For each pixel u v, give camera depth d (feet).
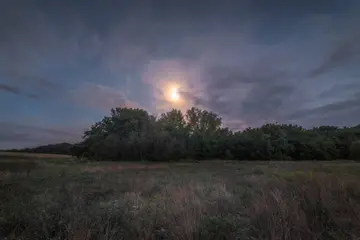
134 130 175.01
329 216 15.78
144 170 76.43
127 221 15.90
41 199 22.65
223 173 62.28
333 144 193.06
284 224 13.56
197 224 14.24
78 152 187.62
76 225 14.24
